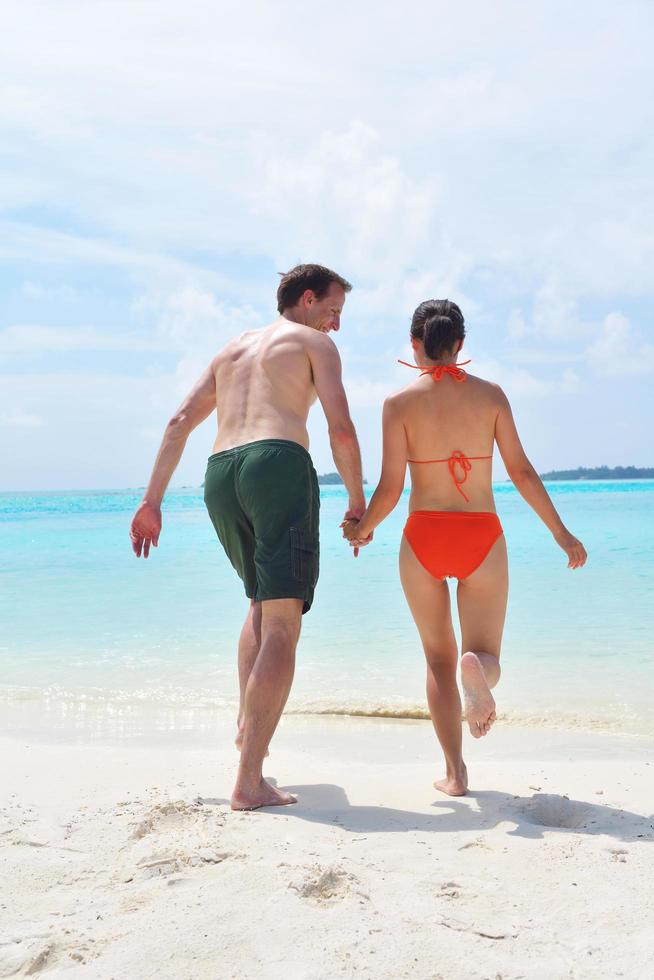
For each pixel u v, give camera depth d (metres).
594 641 7.35
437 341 3.69
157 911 2.24
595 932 2.17
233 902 2.28
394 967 1.98
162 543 21.62
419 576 3.60
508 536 20.28
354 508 3.71
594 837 2.88
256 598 3.54
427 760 4.30
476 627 3.56
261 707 3.38
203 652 7.29
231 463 3.59
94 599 10.50
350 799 3.46
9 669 6.71
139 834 2.93
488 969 1.98
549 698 5.56
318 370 3.71
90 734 4.89
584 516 29.88
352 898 2.33
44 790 3.52
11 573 13.70
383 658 6.88
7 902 2.38
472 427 3.61
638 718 5.07
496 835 2.91
